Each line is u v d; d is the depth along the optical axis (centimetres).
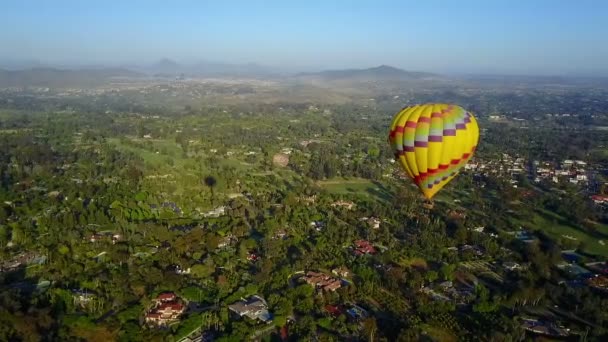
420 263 15625
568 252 17025
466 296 13388
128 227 17050
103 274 13650
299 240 16925
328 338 11169
